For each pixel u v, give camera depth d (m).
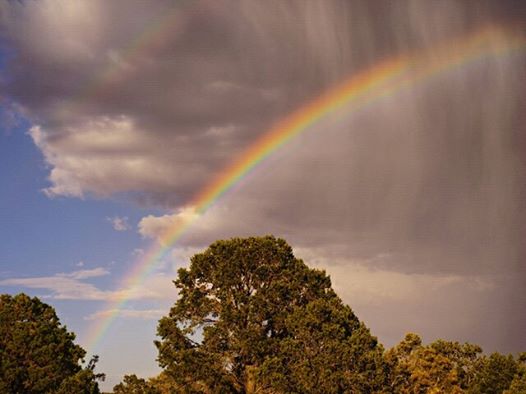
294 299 58.16
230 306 56.75
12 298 47.16
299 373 51.53
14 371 43.34
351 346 52.69
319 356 52.34
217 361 55.56
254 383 54.00
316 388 50.91
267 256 58.44
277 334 57.50
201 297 58.06
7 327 45.50
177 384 55.22
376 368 52.88
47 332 45.94
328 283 59.88
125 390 54.53
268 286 58.22
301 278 58.59
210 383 54.00
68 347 47.28
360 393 51.25
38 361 44.84
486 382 67.25
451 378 68.00
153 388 54.94
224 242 59.12
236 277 57.78
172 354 55.12
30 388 44.03
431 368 68.50
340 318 55.59
